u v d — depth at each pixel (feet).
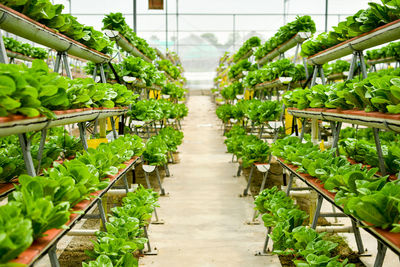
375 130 7.49
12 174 6.74
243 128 20.72
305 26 15.20
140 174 17.83
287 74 15.78
